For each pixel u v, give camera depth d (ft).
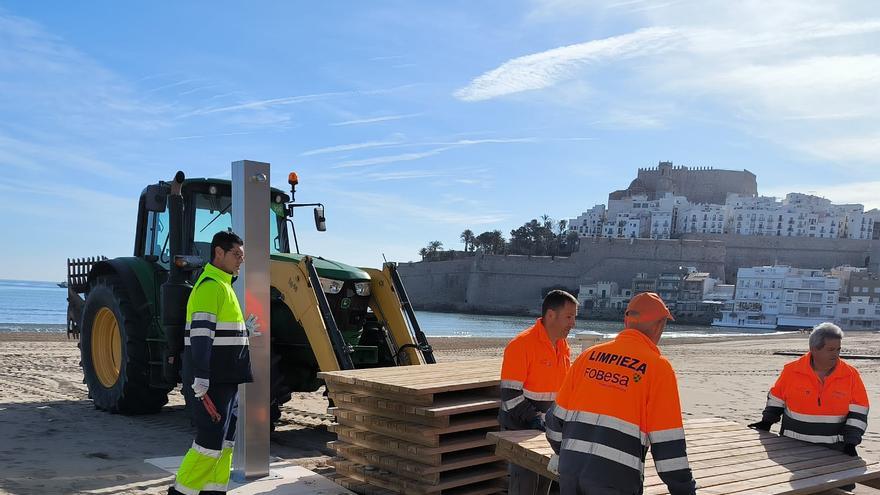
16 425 22.97
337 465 16.69
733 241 490.08
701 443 15.16
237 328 14.29
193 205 24.97
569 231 631.97
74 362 44.27
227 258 14.29
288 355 23.17
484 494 15.42
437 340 93.66
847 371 15.75
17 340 63.98
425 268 491.72
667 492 11.00
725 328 348.59
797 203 605.31
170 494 13.82
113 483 16.43
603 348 9.73
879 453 24.95
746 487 11.79
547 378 13.60
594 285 409.28
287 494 15.35
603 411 9.21
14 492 15.25
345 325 22.63
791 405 16.30
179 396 31.07
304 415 27.55
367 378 15.90
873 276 374.43
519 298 443.32
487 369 18.17
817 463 13.92
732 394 41.11
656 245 435.53
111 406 25.66
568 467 9.34
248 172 16.48
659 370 9.08
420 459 14.69
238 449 16.61
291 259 21.74
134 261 25.88
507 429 13.82
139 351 24.80
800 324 348.79
